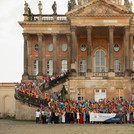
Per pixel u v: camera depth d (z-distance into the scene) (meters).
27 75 65.31
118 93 56.41
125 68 58.94
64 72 64.19
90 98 56.19
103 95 56.44
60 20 67.69
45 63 69.69
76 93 56.44
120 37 68.12
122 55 67.50
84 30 63.50
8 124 39.75
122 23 59.53
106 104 46.19
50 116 40.34
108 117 40.25
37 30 67.12
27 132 30.16
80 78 56.69
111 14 59.16
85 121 41.28
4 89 67.38
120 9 59.03
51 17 68.12
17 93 52.62
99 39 68.50
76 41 63.47
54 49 66.94
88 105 44.06
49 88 56.91
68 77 56.66
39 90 54.47
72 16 59.66
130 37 65.81
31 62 69.81
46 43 70.19
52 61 70.00
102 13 59.66
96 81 56.56
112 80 56.44
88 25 59.56
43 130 31.83
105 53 68.25
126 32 59.34
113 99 53.59
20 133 29.36
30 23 66.56
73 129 32.69
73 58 58.84
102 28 61.53
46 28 67.25
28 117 49.12
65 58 69.38
